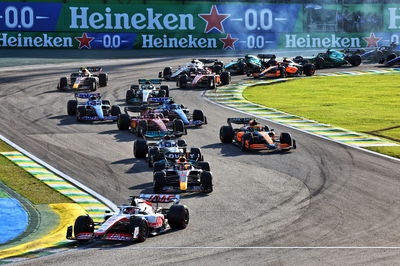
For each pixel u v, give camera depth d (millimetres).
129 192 97438
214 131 143125
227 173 108062
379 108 173125
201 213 86062
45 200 93625
